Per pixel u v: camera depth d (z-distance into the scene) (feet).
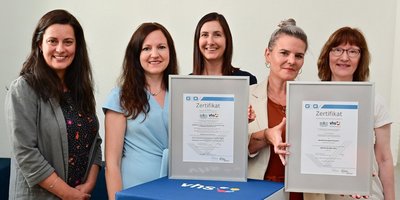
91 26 9.35
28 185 5.03
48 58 5.16
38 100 5.02
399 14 7.48
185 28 8.77
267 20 8.27
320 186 3.72
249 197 3.39
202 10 8.63
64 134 5.11
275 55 4.44
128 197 3.45
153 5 8.93
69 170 5.25
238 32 8.47
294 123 3.73
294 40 4.32
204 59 6.66
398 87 7.41
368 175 3.63
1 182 7.59
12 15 9.72
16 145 4.88
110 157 4.80
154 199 3.35
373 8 7.71
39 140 5.05
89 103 5.63
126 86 4.84
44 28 5.14
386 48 7.68
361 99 3.61
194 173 4.02
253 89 4.83
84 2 9.33
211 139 3.98
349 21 7.86
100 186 6.98
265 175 4.48
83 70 5.57
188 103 3.99
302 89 3.70
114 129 4.83
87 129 5.46
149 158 4.81
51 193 5.16
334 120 3.67
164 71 5.07
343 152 3.67
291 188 3.76
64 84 5.49
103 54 9.33
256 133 4.35
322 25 7.99
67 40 5.24
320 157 3.71
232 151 3.95
